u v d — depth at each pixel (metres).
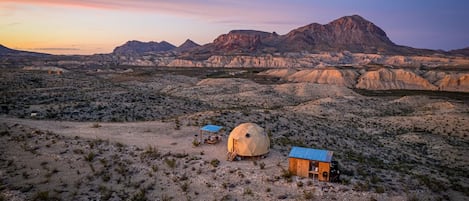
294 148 22.09
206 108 61.47
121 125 34.81
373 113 72.88
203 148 26.91
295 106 78.50
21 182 18.67
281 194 18.28
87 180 19.34
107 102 49.91
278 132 37.22
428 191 20.62
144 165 22.00
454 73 151.50
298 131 39.03
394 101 88.56
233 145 24.70
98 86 75.19
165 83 118.50
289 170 21.05
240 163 23.36
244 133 25.03
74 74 99.31
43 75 79.44
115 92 62.09
